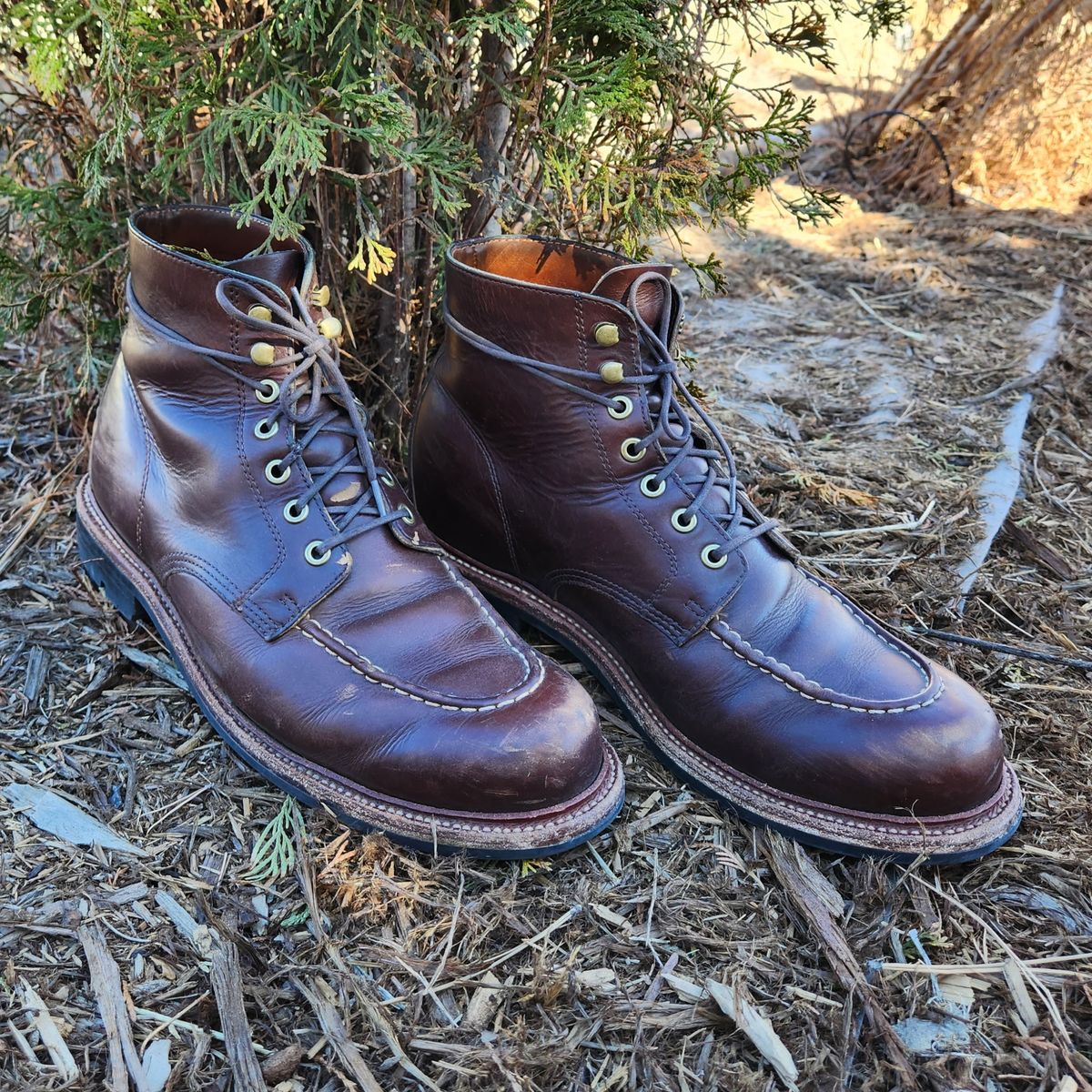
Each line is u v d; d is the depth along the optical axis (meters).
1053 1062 0.91
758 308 2.77
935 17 3.92
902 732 1.07
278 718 1.11
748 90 1.60
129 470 1.28
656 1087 0.89
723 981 0.99
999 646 1.48
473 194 1.54
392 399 1.66
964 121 3.86
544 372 1.22
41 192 1.51
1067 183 3.80
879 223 3.50
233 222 1.28
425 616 1.15
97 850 1.08
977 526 1.80
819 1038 0.94
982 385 2.36
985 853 1.09
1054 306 2.79
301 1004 0.94
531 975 0.98
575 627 1.32
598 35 1.51
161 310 1.18
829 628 1.18
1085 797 1.22
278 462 1.17
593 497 1.24
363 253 1.54
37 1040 0.89
